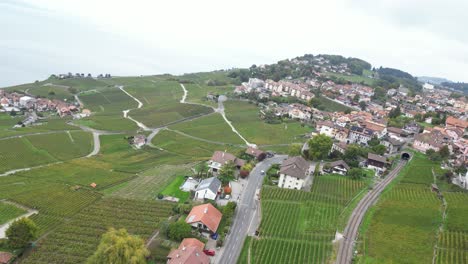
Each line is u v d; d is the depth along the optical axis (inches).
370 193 6210.6
